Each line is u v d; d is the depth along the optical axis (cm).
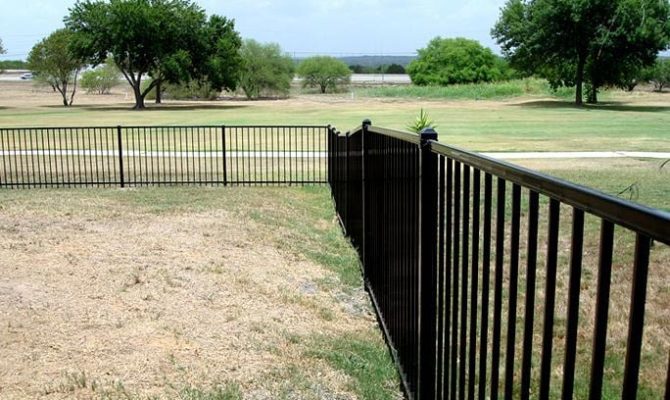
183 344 475
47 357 440
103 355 448
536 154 2022
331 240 895
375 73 14062
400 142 441
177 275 643
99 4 5856
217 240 813
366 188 666
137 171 1664
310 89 9044
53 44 6144
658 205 1063
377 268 585
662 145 2325
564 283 643
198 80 6369
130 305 550
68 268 649
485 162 246
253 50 7831
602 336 157
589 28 5375
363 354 501
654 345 491
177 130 2970
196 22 5947
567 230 839
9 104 6209
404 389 431
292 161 1845
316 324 558
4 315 508
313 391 417
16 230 832
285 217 1020
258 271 692
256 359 458
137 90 5678
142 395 392
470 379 286
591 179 1395
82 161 1867
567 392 177
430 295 351
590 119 3822
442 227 325
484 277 259
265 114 4253
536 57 5822
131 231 850
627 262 698
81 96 7975
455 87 7300
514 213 220
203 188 1349
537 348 492
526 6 5844
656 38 5247
